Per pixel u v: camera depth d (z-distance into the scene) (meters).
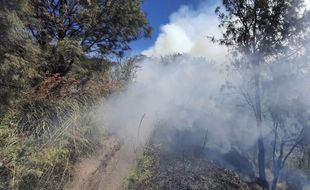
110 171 6.63
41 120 5.96
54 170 5.39
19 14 6.51
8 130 5.09
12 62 5.89
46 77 7.48
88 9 11.18
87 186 5.87
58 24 10.87
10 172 4.60
